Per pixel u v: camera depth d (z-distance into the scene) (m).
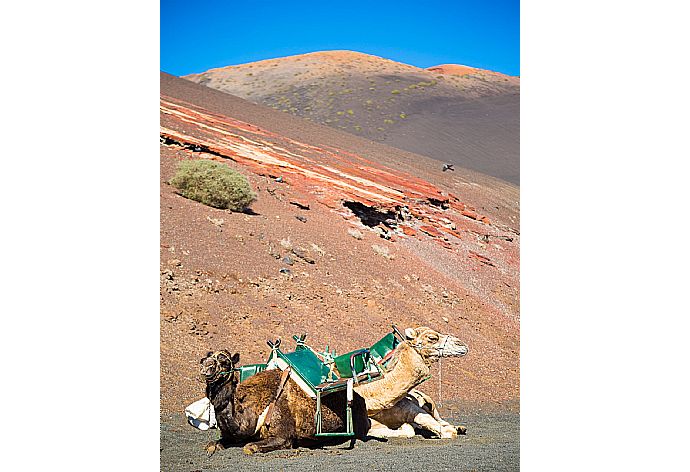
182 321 13.94
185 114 27.16
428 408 10.78
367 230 22.77
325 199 23.70
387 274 20.12
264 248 18.38
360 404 9.73
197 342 13.47
